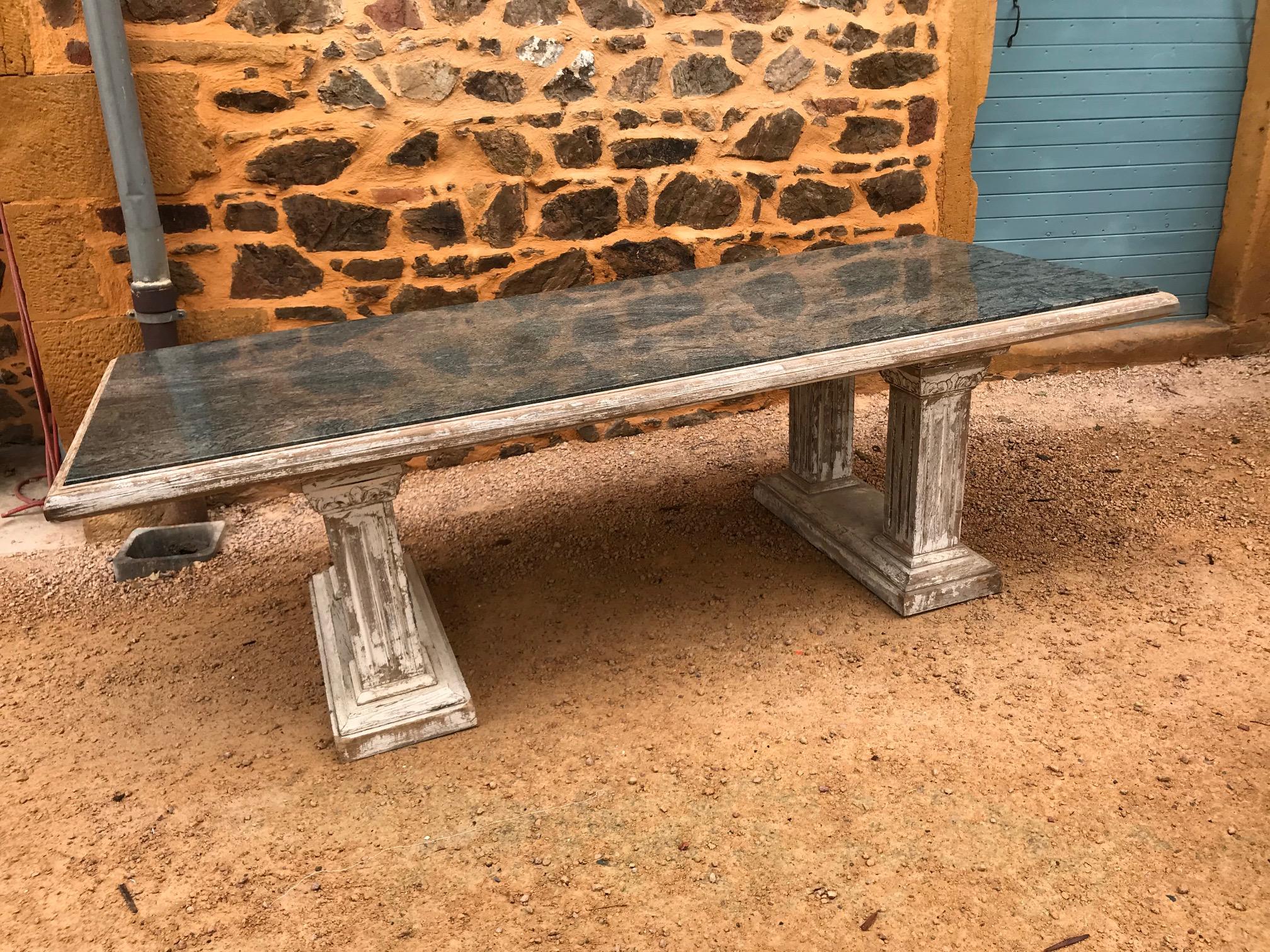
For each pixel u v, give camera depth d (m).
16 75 2.84
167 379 2.32
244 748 2.25
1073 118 4.29
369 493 2.07
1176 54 4.25
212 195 3.17
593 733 2.23
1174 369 4.49
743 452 3.78
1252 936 1.62
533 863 1.86
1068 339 4.49
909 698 2.29
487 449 3.82
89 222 3.04
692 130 3.60
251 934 1.74
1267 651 2.38
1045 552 2.92
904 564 2.65
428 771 2.14
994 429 3.90
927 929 1.67
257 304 3.34
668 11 3.44
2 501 3.54
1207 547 2.89
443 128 3.32
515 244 3.55
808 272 2.94
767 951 1.64
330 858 1.90
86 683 2.53
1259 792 1.93
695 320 2.50
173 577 3.06
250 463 1.79
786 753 2.12
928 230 4.06
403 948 1.69
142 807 2.07
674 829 1.92
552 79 3.39
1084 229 4.50
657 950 1.66
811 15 3.59
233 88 3.07
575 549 3.11
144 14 2.93
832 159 3.81
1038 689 2.29
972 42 3.80
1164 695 2.24
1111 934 1.64
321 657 2.49
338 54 3.15
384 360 2.36
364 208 3.33
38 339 3.12
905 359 2.21
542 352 2.31
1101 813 1.90
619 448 3.89
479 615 2.77
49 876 1.89
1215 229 4.59
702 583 2.86
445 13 3.21
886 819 1.92
